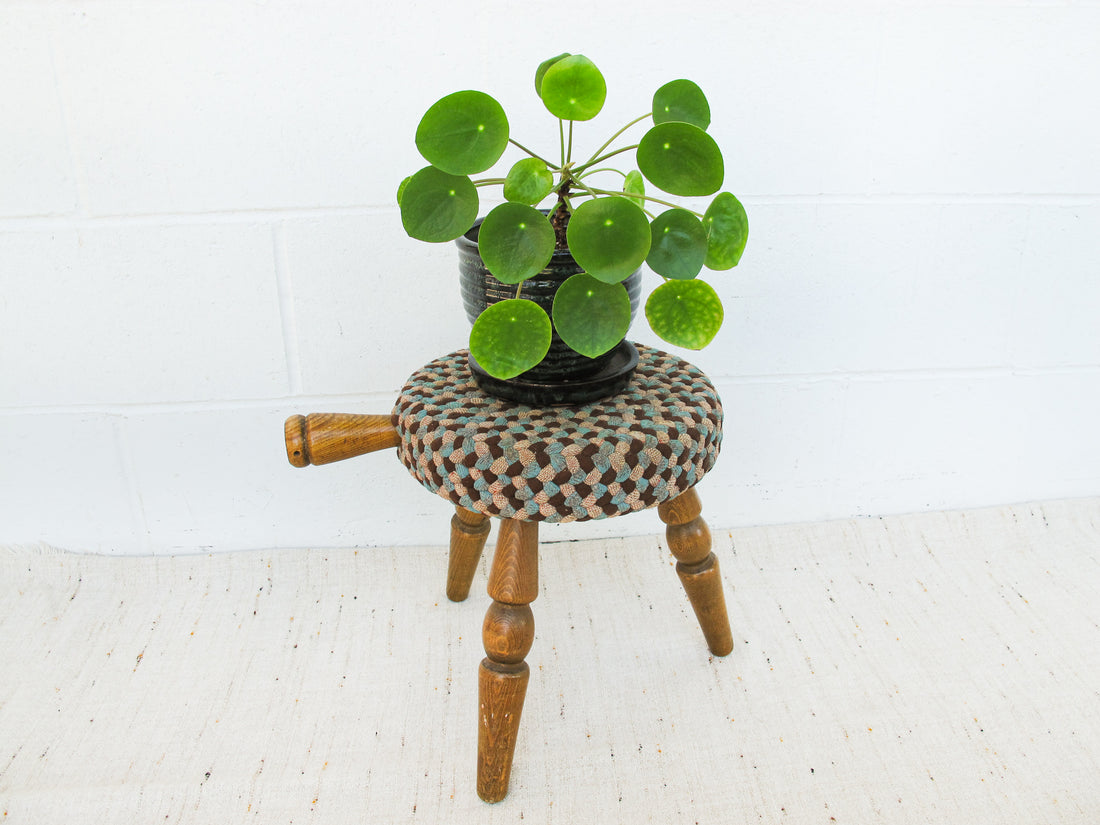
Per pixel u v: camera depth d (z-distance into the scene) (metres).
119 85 0.97
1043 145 1.07
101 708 0.96
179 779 0.88
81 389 1.09
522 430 0.80
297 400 1.12
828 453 1.19
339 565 1.16
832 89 1.03
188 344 1.08
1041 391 1.19
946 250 1.11
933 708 0.95
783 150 1.05
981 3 1.01
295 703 0.97
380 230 1.05
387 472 1.16
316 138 1.01
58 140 0.99
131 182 1.01
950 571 1.14
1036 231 1.11
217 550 1.17
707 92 1.02
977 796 0.86
